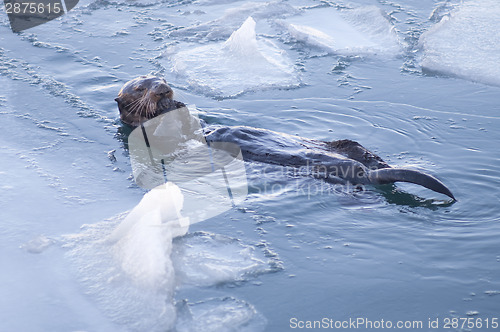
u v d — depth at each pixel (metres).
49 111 23.61
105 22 33.22
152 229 15.01
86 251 15.07
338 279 14.20
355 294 13.69
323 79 26.89
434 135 21.94
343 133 22.14
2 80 26.14
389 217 16.77
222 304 13.32
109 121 23.06
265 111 23.86
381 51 29.61
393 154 20.61
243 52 28.70
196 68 27.75
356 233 16.05
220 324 12.69
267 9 34.53
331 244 15.58
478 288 13.84
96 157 20.36
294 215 16.86
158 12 34.81
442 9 34.50
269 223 16.48
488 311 13.09
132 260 14.45
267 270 14.48
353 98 25.08
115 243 15.34
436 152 20.69
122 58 28.97
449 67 27.67
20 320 12.79
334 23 32.97
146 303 13.30
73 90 25.56
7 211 16.83
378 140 21.61
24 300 13.38
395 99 25.02
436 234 15.95
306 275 14.34
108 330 12.53
